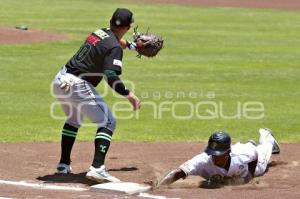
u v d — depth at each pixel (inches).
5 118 1230.3
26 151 945.5
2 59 2020.2
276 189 733.3
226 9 3727.9
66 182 764.6
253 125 1205.1
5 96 1462.8
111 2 3863.2
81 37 2541.8
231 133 1130.7
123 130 1139.9
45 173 812.0
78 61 762.2
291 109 1371.8
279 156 927.7
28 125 1168.2
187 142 1043.3
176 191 716.7
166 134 1110.4
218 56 2199.8
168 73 1834.4
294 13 3634.4
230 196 692.7
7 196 684.7
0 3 3636.8
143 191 711.1
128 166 864.9
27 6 3553.2
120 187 711.1
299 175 812.6
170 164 879.1
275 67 1990.7
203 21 3198.8
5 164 855.1
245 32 2871.6
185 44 2465.6
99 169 748.0
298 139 1079.0
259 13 3587.6
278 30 2972.4
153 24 3016.7
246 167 752.3
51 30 2687.0
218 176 745.0
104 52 751.7
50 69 1863.9
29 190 716.7
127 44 822.5
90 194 699.4
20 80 1679.4
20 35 2477.9
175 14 3425.2
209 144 733.3
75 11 3405.5
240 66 1995.6
